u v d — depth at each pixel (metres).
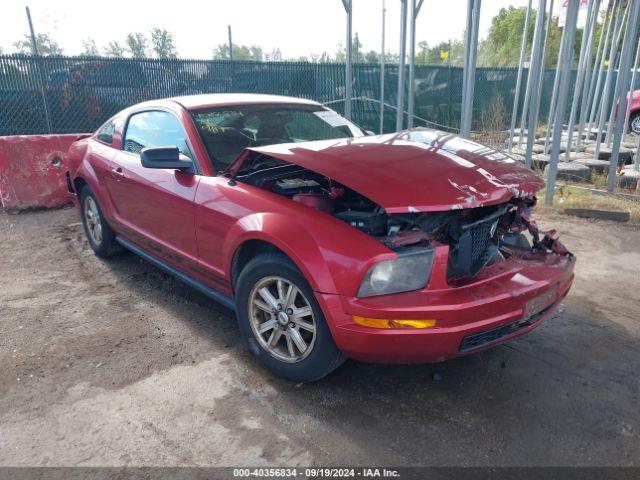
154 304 4.07
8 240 5.73
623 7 10.10
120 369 3.17
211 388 2.98
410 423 2.69
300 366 2.87
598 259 5.05
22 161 6.74
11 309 4.00
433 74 14.17
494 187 2.91
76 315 3.89
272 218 2.88
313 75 12.76
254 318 3.08
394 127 13.90
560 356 3.33
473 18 6.45
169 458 2.44
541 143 11.53
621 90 7.12
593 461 2.43
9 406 2.82
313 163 2.90
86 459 2.44
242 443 2.54
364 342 2.53
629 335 3.60
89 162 4.77
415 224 2.82
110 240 4.86
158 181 3.76
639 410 2.80
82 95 11.19
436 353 2.53
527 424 2.68
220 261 3.29
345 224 2.71
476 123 14.87
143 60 11.47
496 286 2.69
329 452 2.48
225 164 3.57
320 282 2.59
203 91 12.12
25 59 10.66
